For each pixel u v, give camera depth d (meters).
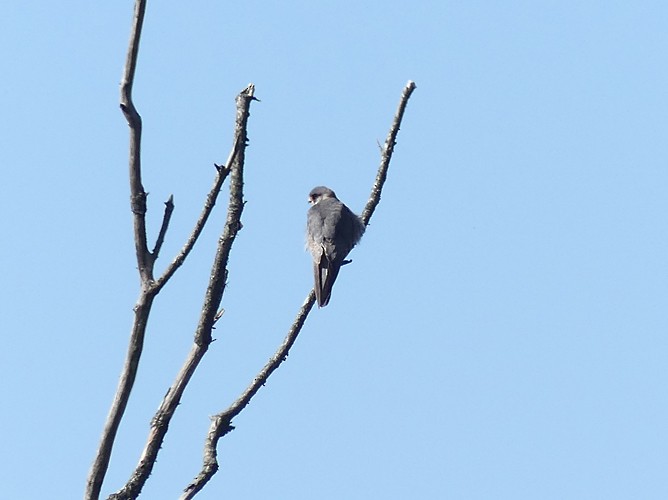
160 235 10.66
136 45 9.94
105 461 10.44
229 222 10.90
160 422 10.89
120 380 10.49
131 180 10.38
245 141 10.85
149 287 10.45
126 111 10.04
